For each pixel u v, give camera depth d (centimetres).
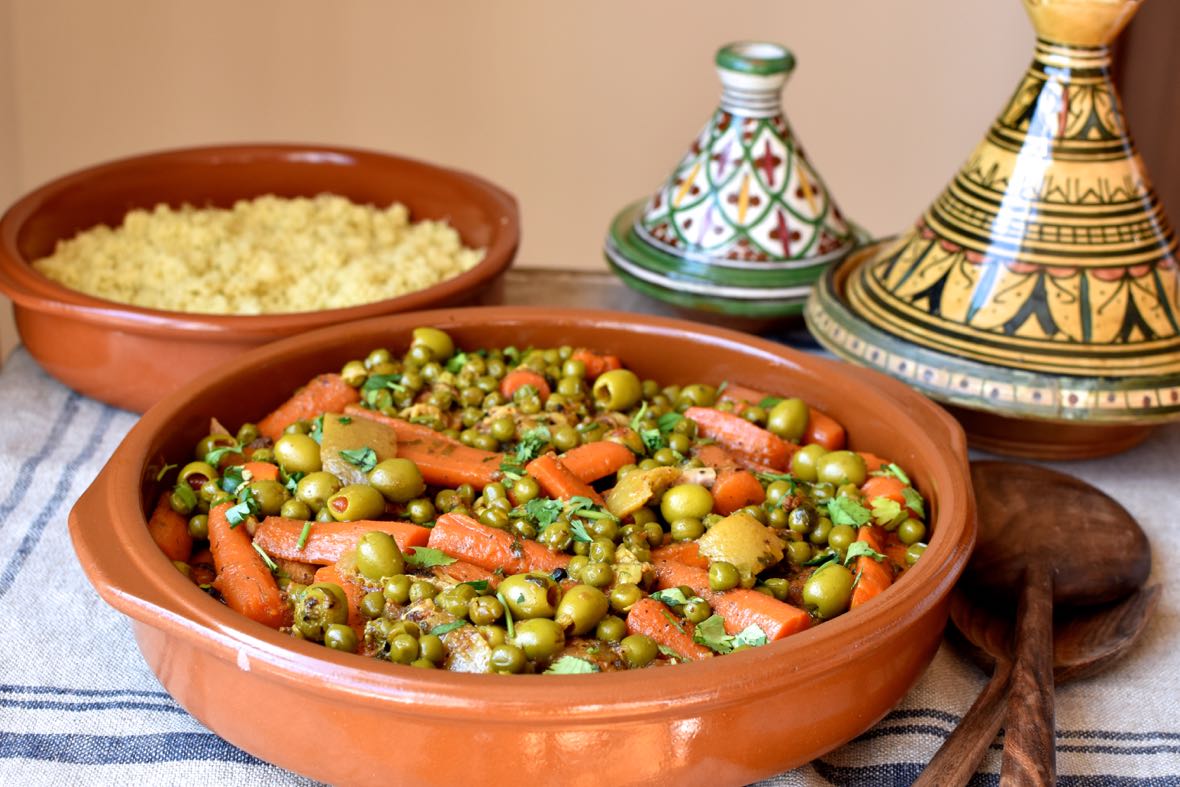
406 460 135
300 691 100
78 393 181
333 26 329
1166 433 181
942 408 153
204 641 102
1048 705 114
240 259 196
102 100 328
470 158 353
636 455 146
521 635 111
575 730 98
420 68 338
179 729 121
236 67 330
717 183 195
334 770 105
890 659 110
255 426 147
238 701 106
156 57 325
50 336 172
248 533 129
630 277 198
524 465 140
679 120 352
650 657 112
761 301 190
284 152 229
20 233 193
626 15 338
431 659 111
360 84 338
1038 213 158
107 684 128
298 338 156
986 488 151
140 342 166
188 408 141
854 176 361
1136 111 270
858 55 345
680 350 164
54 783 114
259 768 117
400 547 125
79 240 206
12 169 317
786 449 150
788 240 193
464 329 164
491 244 210
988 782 118
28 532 150
